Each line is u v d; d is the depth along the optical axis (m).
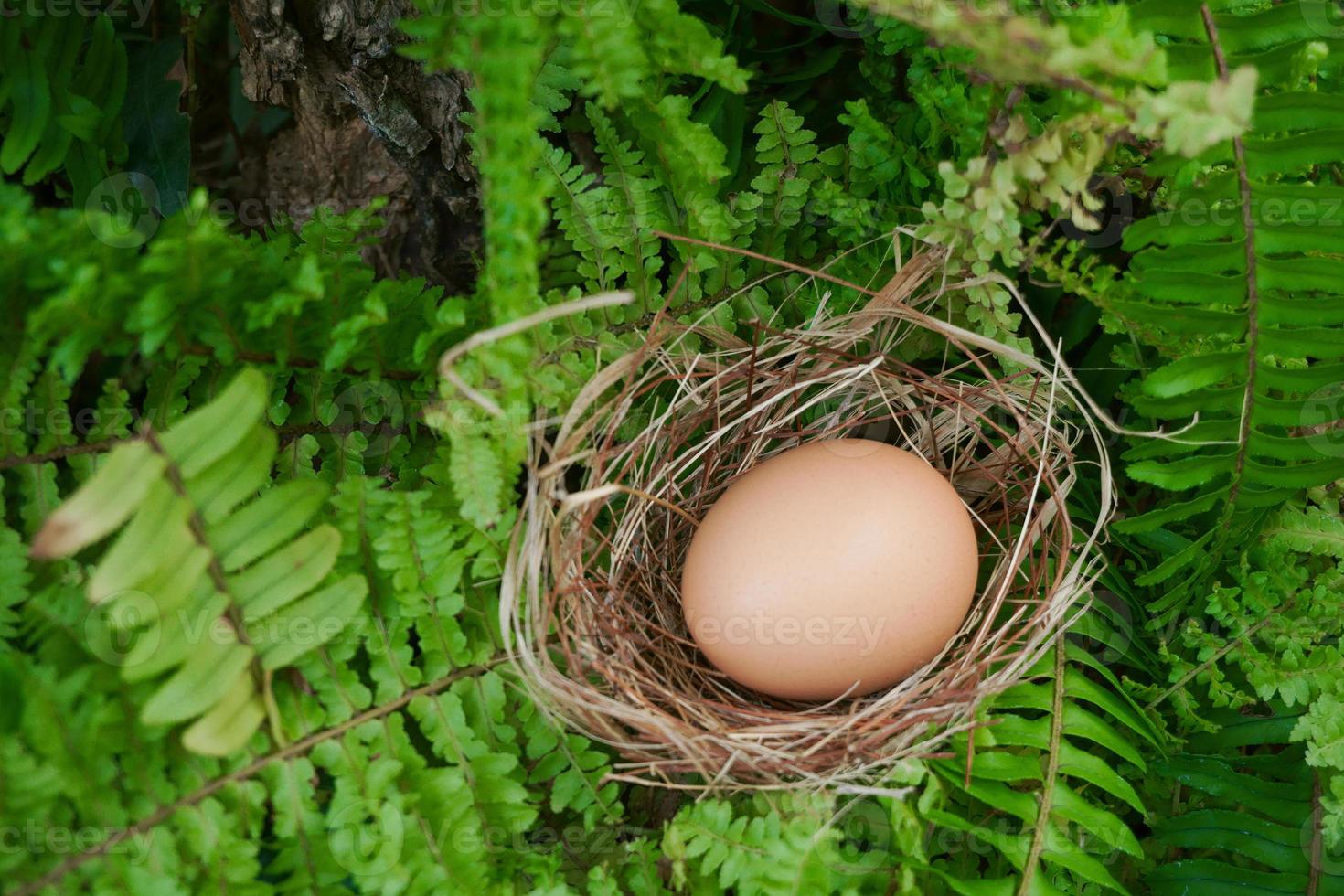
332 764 0.41
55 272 0.39
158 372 0.43
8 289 0.40
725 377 0.45
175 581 0.40
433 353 0.43
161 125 0.45
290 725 0.41
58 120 0.44
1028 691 0.44
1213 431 0.43
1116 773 0.45
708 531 0.44
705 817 0.42
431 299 0.43
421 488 0.44
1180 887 0.44
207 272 0.40
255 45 0.45
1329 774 0.44
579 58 0.40
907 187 0.45
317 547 0.41
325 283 0.42
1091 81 0.40
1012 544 0.45
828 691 0.44
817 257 0.46
